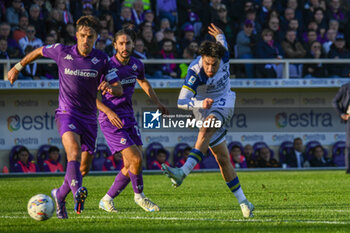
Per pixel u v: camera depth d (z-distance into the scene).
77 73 23.36
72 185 21.97
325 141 65.50
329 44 71.88
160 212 26.28
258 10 70.31
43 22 62.97
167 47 64.88
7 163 58.88
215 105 23.81
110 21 64.12
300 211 26.28
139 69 28.06
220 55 22.73
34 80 57.84
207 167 62.97
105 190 38.75
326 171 60.12
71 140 22.84
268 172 59.00
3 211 26.92
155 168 61.41
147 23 65.06
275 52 66.50
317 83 63.38
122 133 27.03
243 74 67.12
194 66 23.48
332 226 20.81
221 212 26.11
